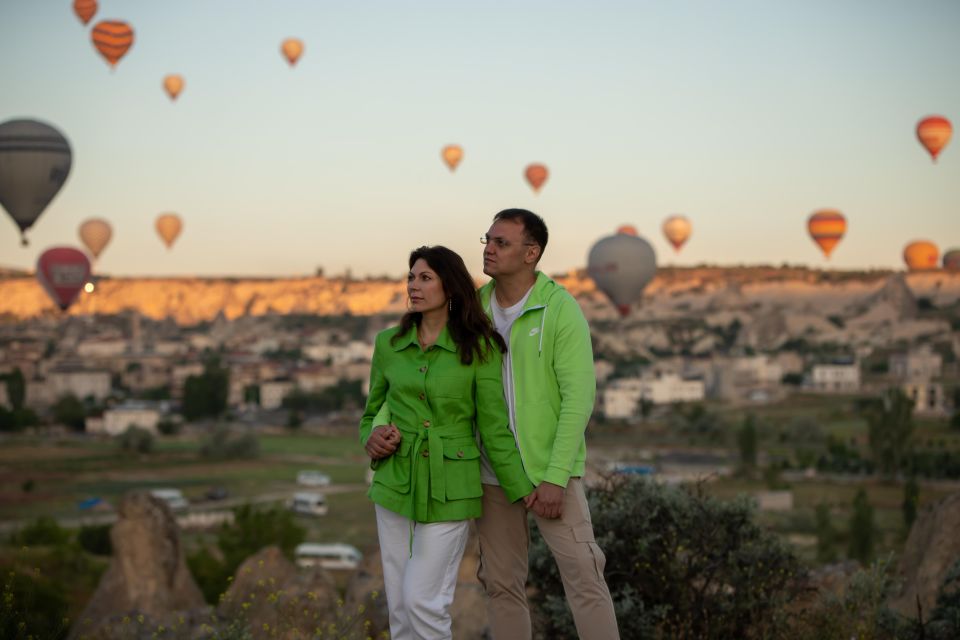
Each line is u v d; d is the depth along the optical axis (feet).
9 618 18.86
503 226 17.28
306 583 28.84
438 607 16.57
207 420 636.07
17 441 500.33
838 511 245.86
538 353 16.99
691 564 21.61
